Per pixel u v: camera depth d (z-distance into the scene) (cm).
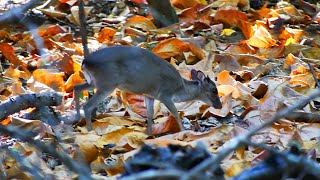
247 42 1465
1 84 1272
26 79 1322
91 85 1091
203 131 1101
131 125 1112
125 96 1172
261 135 1031
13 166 876
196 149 662
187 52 1412
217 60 1389
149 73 1084
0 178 845
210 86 1157
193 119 1164
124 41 1469
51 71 1312
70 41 1500
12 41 1526
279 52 1438
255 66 1382
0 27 1516
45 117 1101
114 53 1073
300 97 1169
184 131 1042
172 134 1045
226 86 1221
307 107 1149
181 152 659
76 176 874
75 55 1402
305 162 561
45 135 1017
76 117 1106
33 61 1392
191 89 1155
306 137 1041
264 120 1088
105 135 1014
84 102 1188
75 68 1326
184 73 1330
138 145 984
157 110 1174
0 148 910
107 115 1138
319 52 1445
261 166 630
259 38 1465
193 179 535
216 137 1018
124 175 661
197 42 1446
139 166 655
